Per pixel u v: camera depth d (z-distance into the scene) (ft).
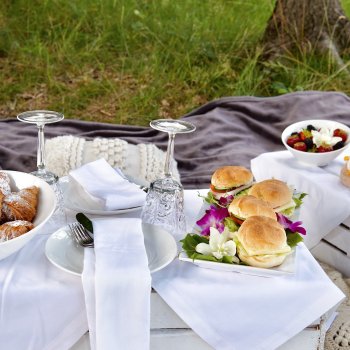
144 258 4.30
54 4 16.20
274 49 14.83
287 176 6.81
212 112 10.83
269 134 10.37
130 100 13.70
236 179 5.35
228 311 4.36
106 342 4.16
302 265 4.62
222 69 14.44
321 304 4.42
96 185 5.25
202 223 4.78
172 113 13.51
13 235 4.22
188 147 9.92
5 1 16.29
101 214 5.12
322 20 14.57
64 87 14.10
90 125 10.59
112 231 4.56
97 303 4.10
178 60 14.67
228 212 4.83
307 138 6.99
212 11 16.08
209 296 4.32
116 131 10.43
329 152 6.72
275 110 10.83
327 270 6.79
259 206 4.71
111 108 13.61
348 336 5.52
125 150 8.56
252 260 4.39
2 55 15.06
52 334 4.31
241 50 15.15
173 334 4.58
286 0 14.61
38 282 4.24
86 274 4.16
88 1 16.29
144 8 16.21
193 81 14.39
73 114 13.34
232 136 10.16
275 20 14.83
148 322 4.21
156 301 4.42
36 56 14.88
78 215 4.72
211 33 15.42
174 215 5.05
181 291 4.32
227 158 9.38
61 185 5.56
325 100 10.80
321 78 14.28
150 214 5.09
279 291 4.36
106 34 15.42
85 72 14.67
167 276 4.41
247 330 4.42
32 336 4.28
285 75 14.37
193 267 4.53
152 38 15.60
